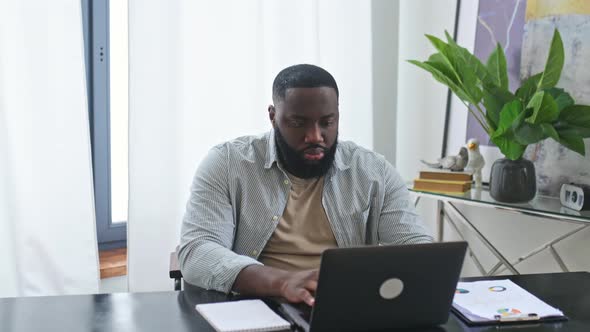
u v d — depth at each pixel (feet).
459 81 7.65
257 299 4.64
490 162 8.54
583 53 7.52
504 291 4.93
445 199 7.94
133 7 7.68
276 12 8.75
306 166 5.78
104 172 8.68
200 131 8.39
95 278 7.79
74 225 7.63
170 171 8.09
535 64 7.98
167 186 8.09
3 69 7.14
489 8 8.66
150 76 7.84
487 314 4.42
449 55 7.71
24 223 7.39
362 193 6.20
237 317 4.21
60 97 7.45
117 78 8.65
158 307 4.50
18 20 7.20
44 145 7.42
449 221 9.32
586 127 7.04
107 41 8.50
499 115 7.39
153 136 7.94
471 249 9.38
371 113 9.68
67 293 7.64
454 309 4.54
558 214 6.90
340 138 9.50
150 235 8.07
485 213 9.21
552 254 8.04
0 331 3.99
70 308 4.43
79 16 7.47
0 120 7.16
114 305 4.52
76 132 7.55
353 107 9.53
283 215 5.98
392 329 4.13
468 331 4.17
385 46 10.11
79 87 7.53
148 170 7.97
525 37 8.11
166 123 7.99
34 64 7.30
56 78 7.41
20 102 7.29
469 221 9.02
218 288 4.88
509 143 7.22
